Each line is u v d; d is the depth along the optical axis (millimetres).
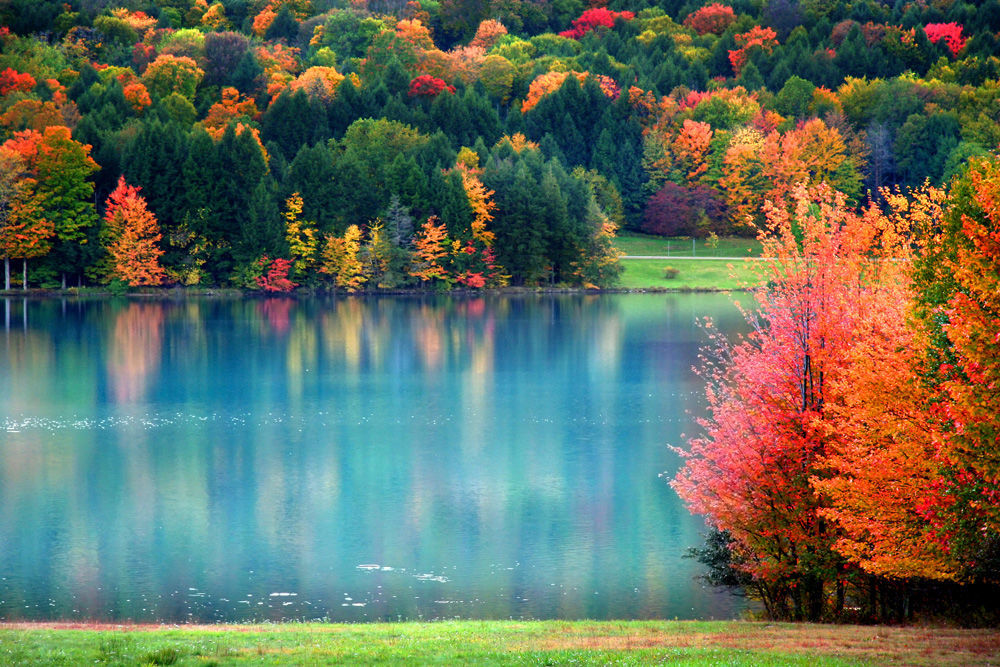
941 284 67000
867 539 72625
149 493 133500
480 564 106875
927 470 66188
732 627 73812
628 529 118562
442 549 111688
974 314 60562
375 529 118688
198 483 138500
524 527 119562
